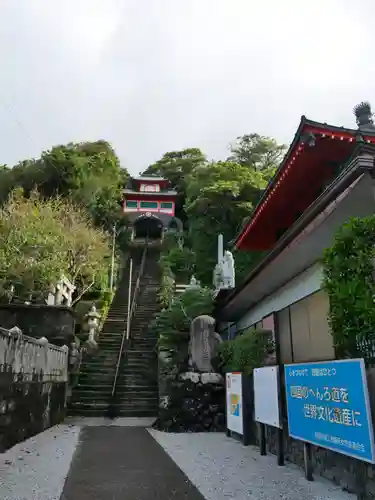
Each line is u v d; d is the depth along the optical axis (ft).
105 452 22.84
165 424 32.73
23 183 99.40
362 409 13.34
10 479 16.44
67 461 20.21
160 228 142.10
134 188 150.10
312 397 16.72
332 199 17.35
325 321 22.21
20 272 44.57
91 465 19.43
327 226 19.66
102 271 71.72
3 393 22.80
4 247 44.50
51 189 100.53
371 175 15.26
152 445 25.41
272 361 29.07
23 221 49.01
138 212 139.23
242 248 48.34
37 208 56.90
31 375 28.12
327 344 21.85
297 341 26.48
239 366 28.99
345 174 15.66
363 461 13.57
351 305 13.73
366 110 28.22
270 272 27.63
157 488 15.58
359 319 13.75
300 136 26.45
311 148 27.35
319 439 16.01
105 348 52.19
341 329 14.57
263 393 22.48
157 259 109.50
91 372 45.88
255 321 37.35
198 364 35.58
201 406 33.37
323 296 22.70
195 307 41.45
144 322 62.39
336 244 14.74
